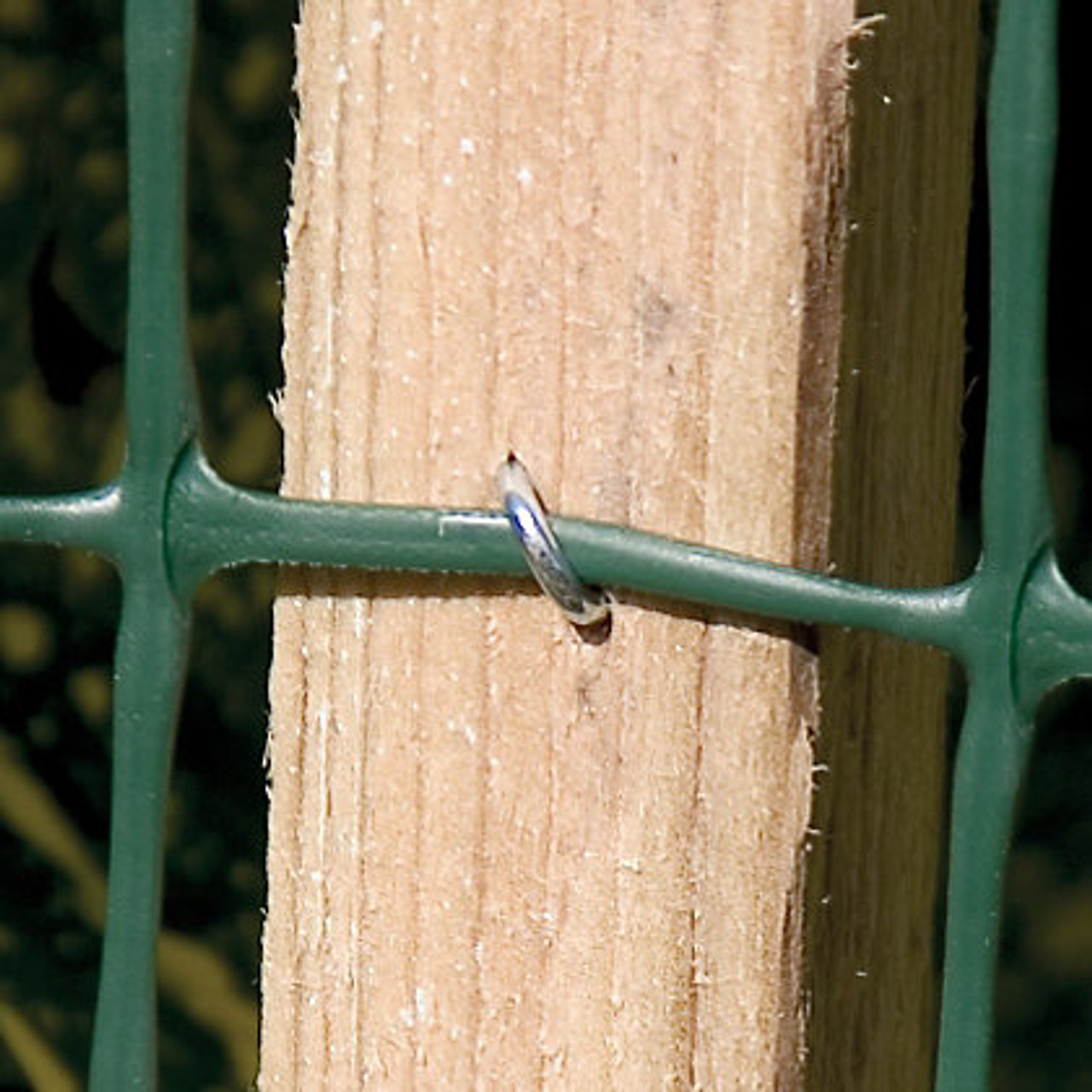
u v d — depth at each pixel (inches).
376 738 12.3
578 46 11.9
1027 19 11.9
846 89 11.7
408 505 12.1
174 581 12.4
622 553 11.9
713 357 11.8
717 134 11.8
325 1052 12.4
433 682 12.2
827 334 11.8
